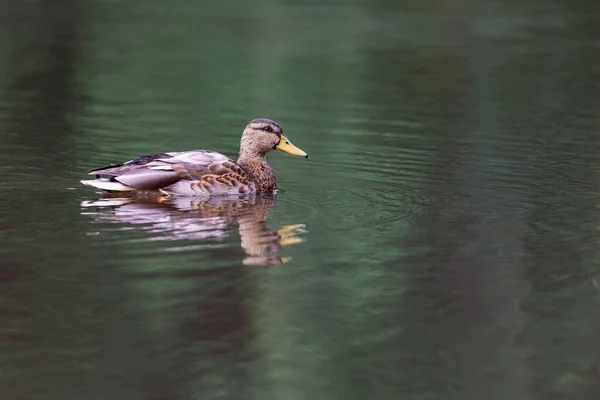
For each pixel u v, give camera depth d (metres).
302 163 18.45
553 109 24.48
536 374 9.34
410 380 9.16
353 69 30.28
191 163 15.62
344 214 14.54
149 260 11.96
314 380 9.09
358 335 10.11
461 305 10.89
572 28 38.44
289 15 42.72
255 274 11.62
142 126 21.91
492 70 30.06
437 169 17.92
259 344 9.84
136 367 9.28
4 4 43.28
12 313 10.29
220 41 35.19
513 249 12.80
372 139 20.88
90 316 10.26
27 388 8.81
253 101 25.44
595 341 10.07
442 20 41.00
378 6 45.72
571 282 11.62
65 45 33.53
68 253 12.12
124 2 45.44
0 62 30.08
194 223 13.73
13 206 14.39
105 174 15.20
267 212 14.55
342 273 11.77
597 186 16.52
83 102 24.67
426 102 25.52
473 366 9.52
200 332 10.02
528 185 16.59
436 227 13.87
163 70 29.59
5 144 19.39
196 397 8.77
